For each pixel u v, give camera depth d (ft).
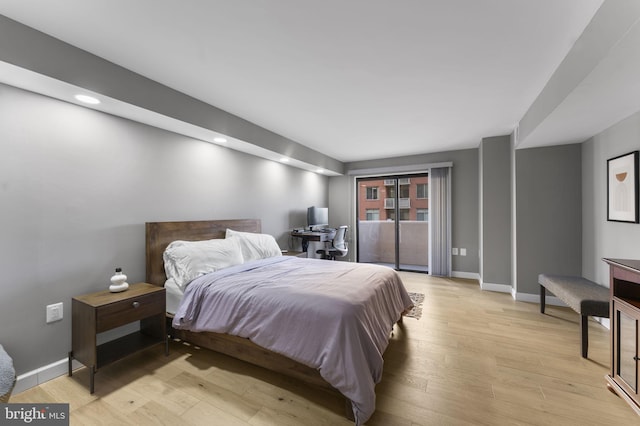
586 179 10.39
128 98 6.89
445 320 9.80
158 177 8.94
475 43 5.85
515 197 11.89
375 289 6.94
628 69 5.08
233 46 5.97
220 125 9.59
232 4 4.71
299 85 7.83
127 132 8.08
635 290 5.78
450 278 15.87
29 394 5.86
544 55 6.30
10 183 5.90
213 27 5.33
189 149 10.00
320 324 5.45
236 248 9.95
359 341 5.24
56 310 6.52
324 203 19.63
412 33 5.53
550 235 11.34
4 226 5.82
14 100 5.95
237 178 12.13
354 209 19.42
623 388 5.55
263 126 11.51
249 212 12.83
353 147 15.21
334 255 16.96
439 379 6.36
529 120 9.49
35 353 6.21
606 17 4.61
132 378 6.48
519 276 11.93
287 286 6.77
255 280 7.47
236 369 6.86
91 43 5.82
